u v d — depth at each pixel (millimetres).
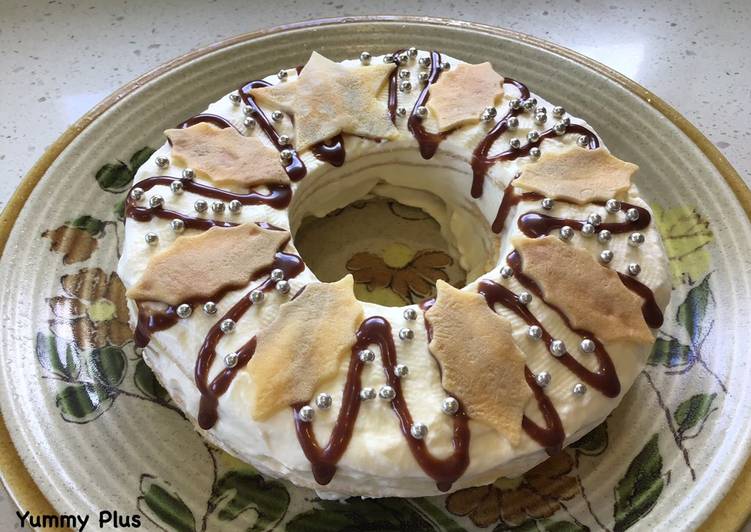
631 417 286
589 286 260
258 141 302
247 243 264
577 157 300
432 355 241
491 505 264
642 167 362
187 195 281
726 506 247
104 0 457
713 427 277
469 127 314
